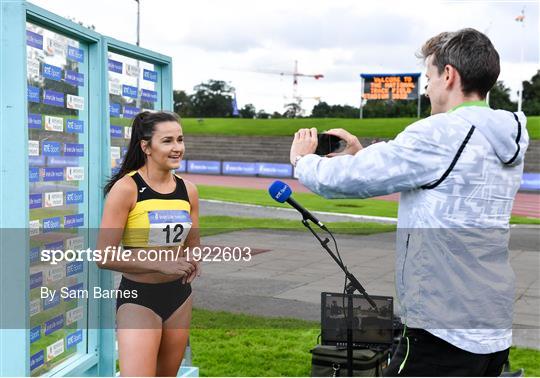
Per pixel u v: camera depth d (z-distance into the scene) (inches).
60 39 120.1
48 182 117.3
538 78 2219.5
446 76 74.7
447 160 71.1
